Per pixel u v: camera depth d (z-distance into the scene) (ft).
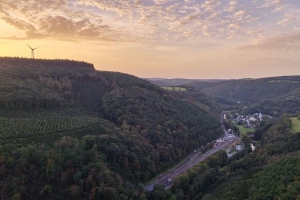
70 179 345.72
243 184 355.97
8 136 394.11
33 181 330.75
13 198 299.99
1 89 525.34
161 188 409.69
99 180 352.08
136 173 444.55
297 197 256.52
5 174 322.55
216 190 385.70
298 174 306.96
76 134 449.06
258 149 521.65
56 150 371.35
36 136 414.82
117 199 344.49
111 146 427.33
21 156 344.28
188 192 412.77
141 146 496.64
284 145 457.68
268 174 341.41
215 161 519.19
